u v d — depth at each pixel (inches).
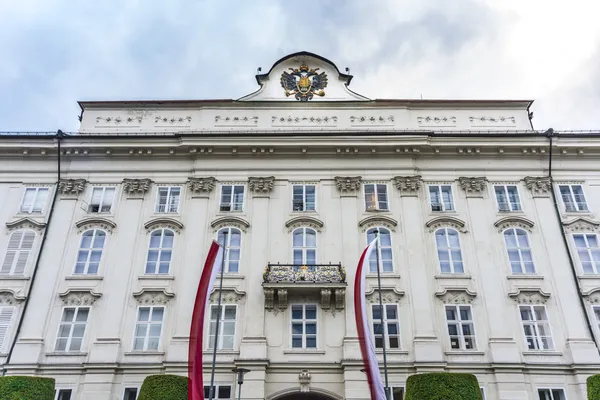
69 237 1103.6
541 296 1030.4
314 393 959.0
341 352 976.9
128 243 1095.0
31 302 1027.9
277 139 1180.5
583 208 1143.6
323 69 1334.9
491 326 1002.1
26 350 976.3
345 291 1026.1
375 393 761.0
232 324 1010.1
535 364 965.8
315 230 1105.4
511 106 1277.1
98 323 1008.9
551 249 1085.8
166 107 1274.6
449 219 1115.3
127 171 1182.9
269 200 1141.7
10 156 1187.9
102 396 936.3
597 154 1186.6
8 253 1085.1
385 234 1101.7
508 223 1114.7
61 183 1161.4
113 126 1248.8
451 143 1180.5
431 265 1067.9
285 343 986.1
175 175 1179.9
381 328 929.5
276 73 1328.7
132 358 977.5
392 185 1159.6
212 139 1181.1
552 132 1173.7
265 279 1018.1
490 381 956.6
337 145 1176.8
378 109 1264.8
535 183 1157.1
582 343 981.2
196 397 772.6
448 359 975.0
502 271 1061.1
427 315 1006.4
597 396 794.2
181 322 1005.2
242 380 877.8
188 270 1058.1
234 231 1108.5
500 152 1186.6
